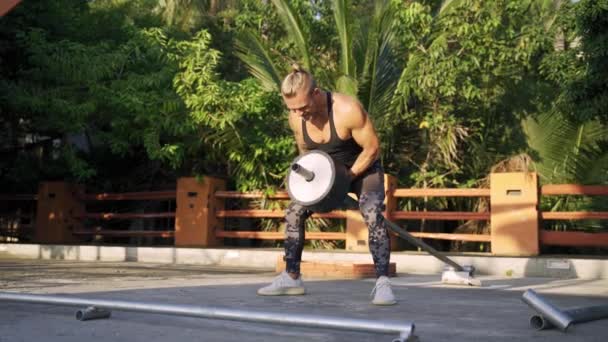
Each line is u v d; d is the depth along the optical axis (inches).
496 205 287.9
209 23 551.8
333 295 145.4
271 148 355.3
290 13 384.5
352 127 125.1
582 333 91.8
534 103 352.5
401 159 382.3
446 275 183.0
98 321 100.0
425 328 96.2
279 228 378.3
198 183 370.0
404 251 323.9
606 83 263.3
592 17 254.7
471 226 346.6
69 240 417.7
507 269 249.6
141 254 329.7
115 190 470.6
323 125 127.0
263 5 420.5
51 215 417.7
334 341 84.7
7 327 93.9
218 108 342.3
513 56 328.8
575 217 276.1
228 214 369.1
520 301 135.7
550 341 85.5
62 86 377.7
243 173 375.9
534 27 328.8
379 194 129.3
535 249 276.7
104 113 383.9
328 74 389.4
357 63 391.5
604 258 243.1
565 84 288.2
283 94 121.1
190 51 364.8
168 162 444.1
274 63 406.9
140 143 402.9
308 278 211.5
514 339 86.8
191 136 381.4
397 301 134.2
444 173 361.4
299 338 86.6
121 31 425.7
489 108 359.9
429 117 349.4
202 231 365.4
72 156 389.1
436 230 386.6
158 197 390.9
